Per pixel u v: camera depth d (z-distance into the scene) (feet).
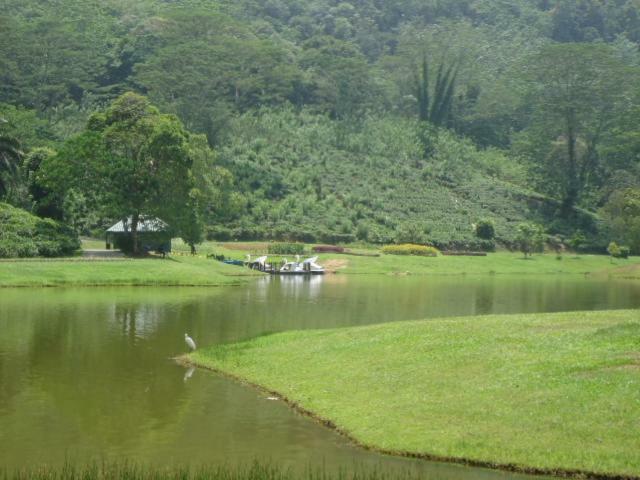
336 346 96.63
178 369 94.89
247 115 483.51
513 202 453.58
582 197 486.38
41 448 65.51
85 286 191.11
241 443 67.00
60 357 100.68
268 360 95.30
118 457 63.31
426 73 552.41
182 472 57.77
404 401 73.10
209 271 228.84
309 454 64.03
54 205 253.65
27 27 482.69
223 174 346.95
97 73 513.45
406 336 96.37
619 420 62.69
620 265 356.18
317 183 418.92
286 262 270.05
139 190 247.09
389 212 402.93
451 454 61.36
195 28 524.52
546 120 504.43
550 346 84.23
